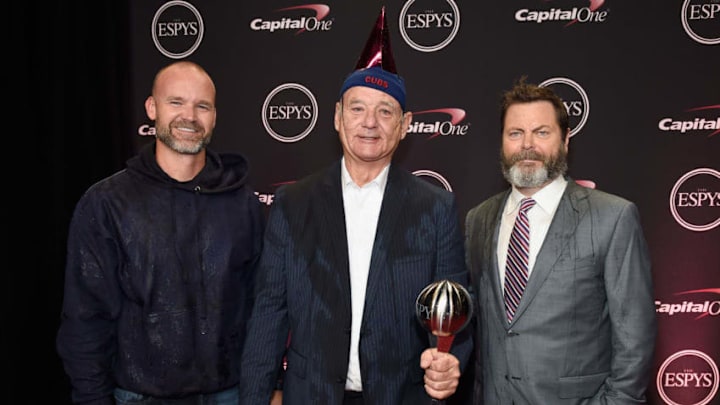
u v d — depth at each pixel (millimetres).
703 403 2850
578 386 1691
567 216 1772
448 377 1563
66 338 1824
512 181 1830
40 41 2801
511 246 1825
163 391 1819
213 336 1865
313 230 1716
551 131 1810
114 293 1836
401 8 2844
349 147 1701
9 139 2699
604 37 2777
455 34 2832
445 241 1712
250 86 2938
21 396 2744
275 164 2955
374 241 1689
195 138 1880
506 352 1767
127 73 2973
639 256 1708
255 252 1997
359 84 1696
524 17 2803
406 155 2896
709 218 2793
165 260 1834
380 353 1645
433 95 2859
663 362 2854
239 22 2924
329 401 1627
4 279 2682
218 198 1941
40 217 2814
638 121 2785
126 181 1883
